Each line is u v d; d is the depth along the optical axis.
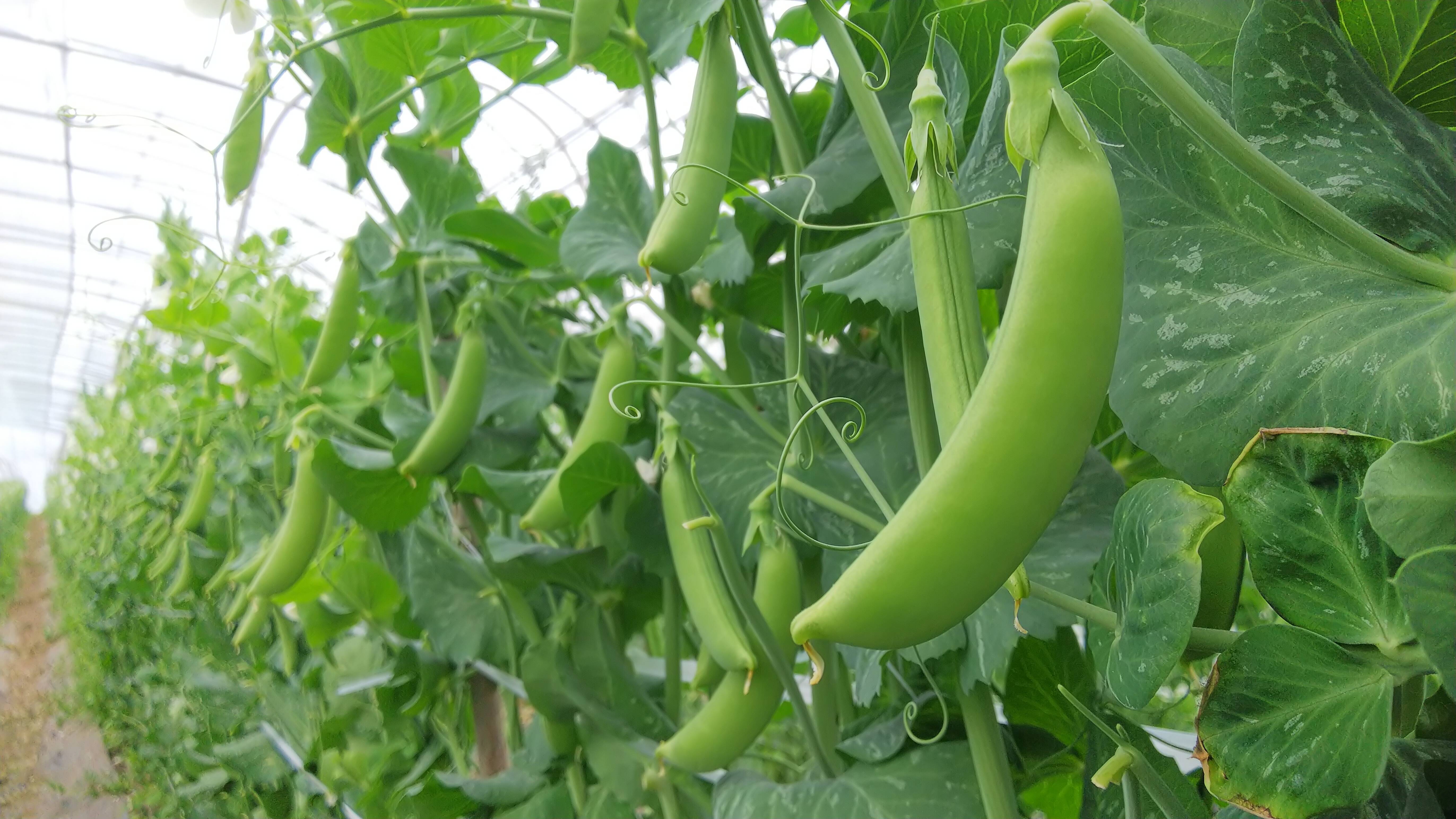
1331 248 0.62
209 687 3.54
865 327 1.54
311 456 1.84
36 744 7.25
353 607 2.41
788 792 1.06
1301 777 0.53
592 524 1.79
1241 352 0.62
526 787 1.84
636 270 1.42
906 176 0.87
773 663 1.07
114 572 6.20
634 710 1.70
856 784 1.04
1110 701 0.96
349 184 1.75
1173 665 0.58
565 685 1.68
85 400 7.78
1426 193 0.60
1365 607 0.54
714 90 0.97
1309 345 0.60
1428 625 0.43
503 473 1.64
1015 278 0.48
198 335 2.45
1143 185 0.69
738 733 1.11
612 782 1.68
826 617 0.49
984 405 0.47
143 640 5.57
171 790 4.33
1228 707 0.55
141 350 5.21
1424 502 0.46
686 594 1.14
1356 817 0.57
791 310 1.21
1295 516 0.56
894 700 1.22
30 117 7.89
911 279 0.84
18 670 9.89
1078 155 0.48
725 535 1.04
